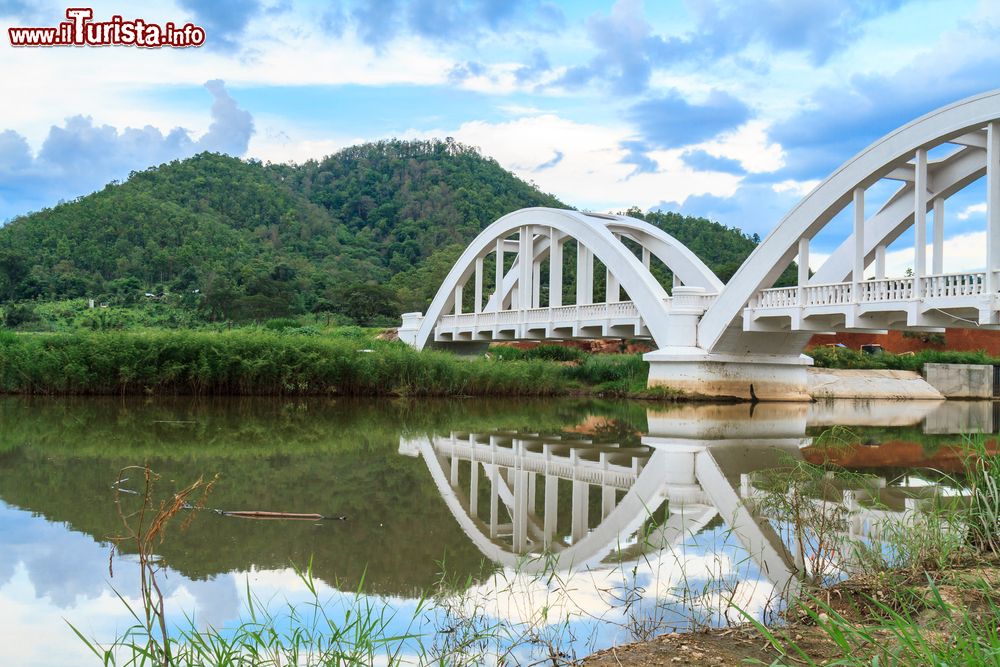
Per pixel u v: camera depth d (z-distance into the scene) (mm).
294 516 8016
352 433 15875
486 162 140125
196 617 5078
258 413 19531
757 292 23953
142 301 69375
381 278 97312
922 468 11297
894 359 36281
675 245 28812
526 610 5219
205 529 7379
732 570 6086
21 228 93438
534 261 37344
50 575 5926
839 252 23859
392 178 133875
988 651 3119
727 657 4047
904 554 5781
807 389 28594
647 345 43312
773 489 8062
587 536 7602
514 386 28812
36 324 54875
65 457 11500
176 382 24609
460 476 11062
